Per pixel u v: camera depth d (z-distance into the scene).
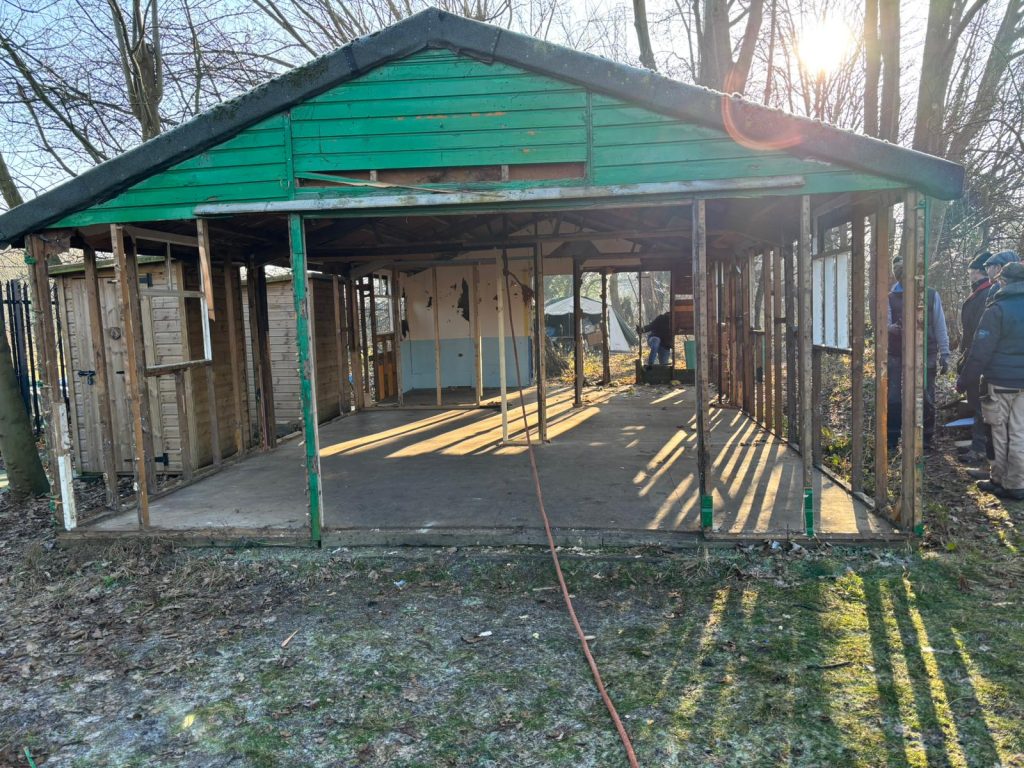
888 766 2.53
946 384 9.23
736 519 4.77
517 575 4.28
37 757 2.78
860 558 4.27
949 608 3.69
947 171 4.04
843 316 5.03
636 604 3.90
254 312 7.68
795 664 3.23
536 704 3.01
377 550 4.65
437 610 3.92
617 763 2.61
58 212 4.64
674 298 12.74
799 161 4.24
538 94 4.37
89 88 10.38
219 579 4.39
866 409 8.60
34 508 6.61
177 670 3.40
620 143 4.34
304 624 3.82
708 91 4.19
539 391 7.76
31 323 9.66
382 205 4.47
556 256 9.94
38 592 4.43
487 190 4.42
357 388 10.69
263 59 11.98
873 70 9.83
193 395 7.00
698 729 2.79
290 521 5.06
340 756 2.71
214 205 4.57
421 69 4.41
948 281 11.50
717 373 10.77
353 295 10.60
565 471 6.35
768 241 7.14
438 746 2.75
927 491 5.59
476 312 10.54
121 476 7.60
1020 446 5.23
